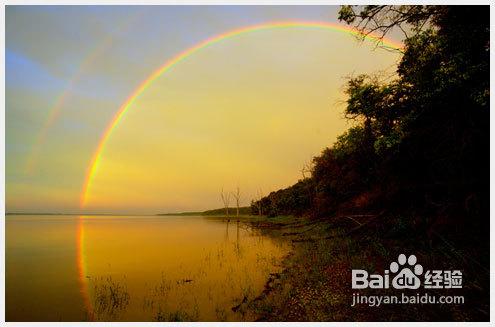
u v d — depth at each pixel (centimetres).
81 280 1527
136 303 1105
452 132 1293
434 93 1183
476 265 957
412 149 1573
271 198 7744
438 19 1281
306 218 4450
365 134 1930
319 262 1462
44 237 3994
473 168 1305
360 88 1572
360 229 2034
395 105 1538
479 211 1214
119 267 1806
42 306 1133
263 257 1883
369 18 1248
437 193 1544
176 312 989
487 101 1014
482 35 1076
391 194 1838
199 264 1772
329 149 3309
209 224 7325
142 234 4347
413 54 1307
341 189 3006
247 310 964
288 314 895
